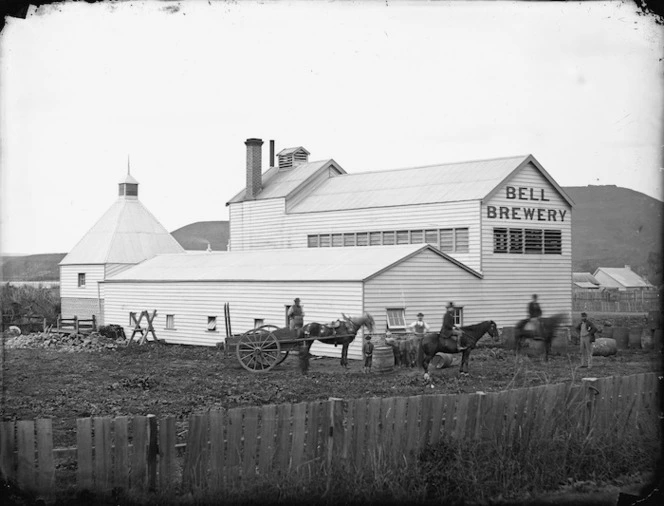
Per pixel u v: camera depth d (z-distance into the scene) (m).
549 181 53.75
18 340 48.09
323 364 37.00
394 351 34.12
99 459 13.63
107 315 56.50
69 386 28.36
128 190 74.00
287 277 43.75
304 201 63.38
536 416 16.50
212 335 48.28
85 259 70.44
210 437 14.07
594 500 14.80
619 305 93.88
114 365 36.28
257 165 66.62
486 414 15.95
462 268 46.44
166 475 13.92
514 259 51.44
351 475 14.58
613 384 17.44
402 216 54.19
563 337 39.66
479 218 49.75
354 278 39.84
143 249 71.00
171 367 35.47
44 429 13.38
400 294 41.66
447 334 29.34
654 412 17.80
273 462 14.47
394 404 15.17
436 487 14.62
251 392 26.64
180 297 50.72
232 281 47.09
